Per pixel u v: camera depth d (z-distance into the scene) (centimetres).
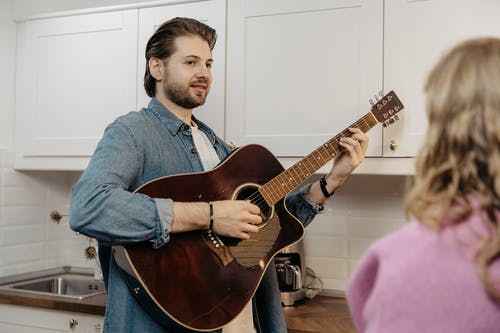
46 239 265
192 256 133
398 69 173
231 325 154
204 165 152
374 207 216
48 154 230
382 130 174
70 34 226
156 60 155
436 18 169
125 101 214
